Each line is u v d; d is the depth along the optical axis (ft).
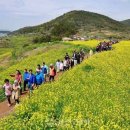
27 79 121.49
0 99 115.44
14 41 607.78
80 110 73.46
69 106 74.54
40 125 64.13
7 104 109.50
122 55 191.52
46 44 304.50
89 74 121.39
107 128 63.16
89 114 69.87
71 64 162.20
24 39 636.89
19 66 193.77
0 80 155.02
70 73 122.93
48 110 73.00
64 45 281.33
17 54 281.95
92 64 144.15
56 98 80.84
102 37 588.91
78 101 80.33
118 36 650.02
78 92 90.63
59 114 71.46
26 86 128.36
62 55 222.48
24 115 72.33
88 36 602.03
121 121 70.79
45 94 87.81
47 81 128.16
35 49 282.36
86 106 76.18
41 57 217.15
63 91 90.79
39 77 115.65
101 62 153.69
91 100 83.92
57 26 622.95
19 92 107.86
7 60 274.36
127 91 105.81
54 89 94.73
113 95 94.79
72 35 608.19
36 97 84.89
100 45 240.73
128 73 137.80
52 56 218.59
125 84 114.21
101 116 70.13
